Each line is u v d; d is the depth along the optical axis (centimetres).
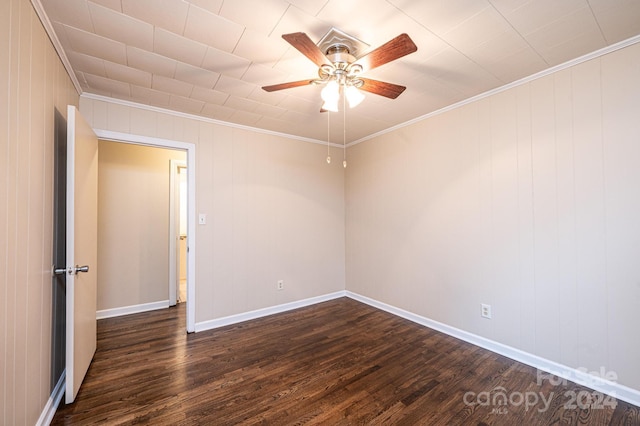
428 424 162
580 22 159
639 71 173
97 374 211
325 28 164
